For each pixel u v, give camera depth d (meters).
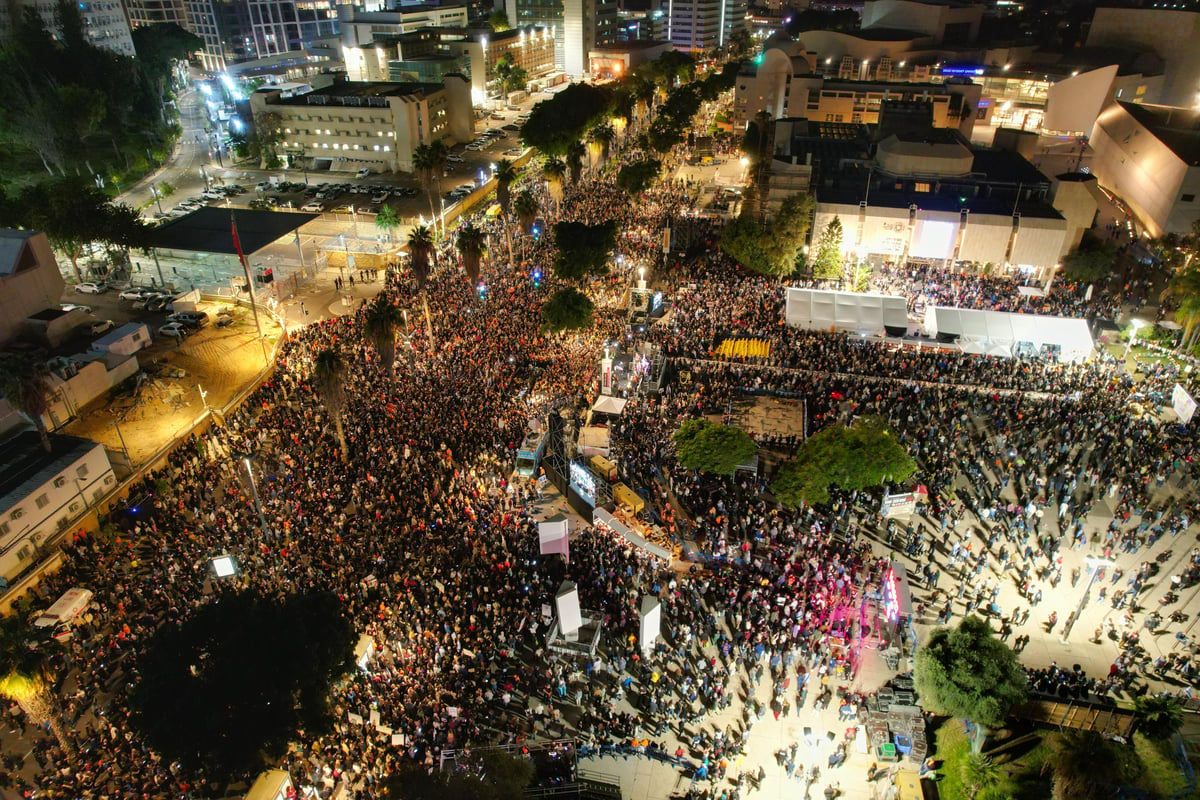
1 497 52.41
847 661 42.78
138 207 134.62
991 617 46.16
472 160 166.38
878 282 93.69
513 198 120.50
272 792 34.72
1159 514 53.75
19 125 136.00
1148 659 42.88
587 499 55.53
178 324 87.94
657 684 41.69
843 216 97.06
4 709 41.06
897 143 104.88
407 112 151.62
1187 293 76.81
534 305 88.38
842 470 52.03
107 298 97.56
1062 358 75.06
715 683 41.44
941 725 40.28
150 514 57.34
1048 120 147.25
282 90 177.25
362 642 42.31
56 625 40.44
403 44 199.75
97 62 162.00
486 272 98.75
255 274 105.19
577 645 43.62
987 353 74.94
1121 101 139.12
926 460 60.62
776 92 167.50
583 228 95.12
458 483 56.88
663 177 146.50
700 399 70.19
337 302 97.38
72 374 71.31
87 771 36.72
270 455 61.88
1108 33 169.38
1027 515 54.16
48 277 81.19
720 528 53.44
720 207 128.25
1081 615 46.81
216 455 62.66
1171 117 121.56
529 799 35.72
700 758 38.31
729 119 187.62
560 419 65.88
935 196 101.06
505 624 44.94
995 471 59.72
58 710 37.91
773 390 71.69
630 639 44.62
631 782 37.22
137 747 37.94
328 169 159.00
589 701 41.50
